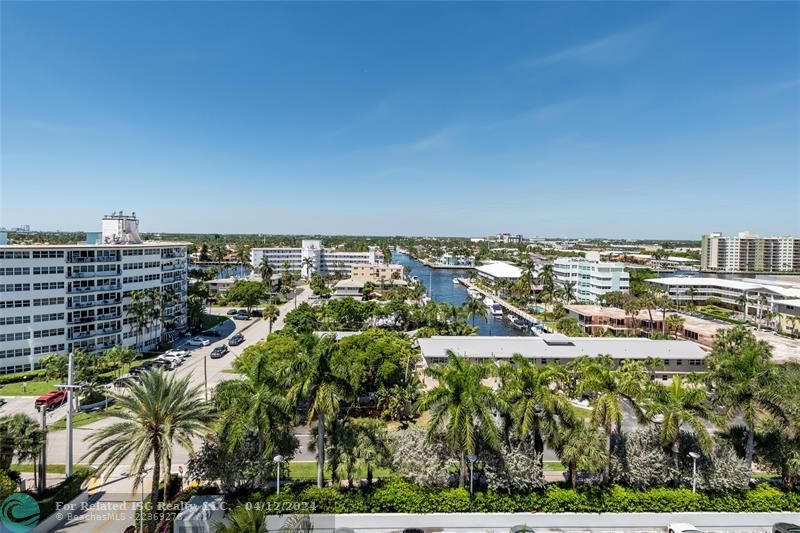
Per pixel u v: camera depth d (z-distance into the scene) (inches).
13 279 2812.5
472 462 1332.4
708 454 1422.2
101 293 3221.0
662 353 3031.5
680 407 1396.4
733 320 4972.9
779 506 1385.3
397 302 4628.4
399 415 2215.8
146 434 1156.5
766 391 1408.7
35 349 2896.2
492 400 1379.2
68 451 1483.8
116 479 1588.3
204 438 1208.2
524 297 6279.5
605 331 4224.9
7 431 1314.0
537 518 1334.9
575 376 2481.5
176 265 4065.0
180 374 2881.4
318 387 1389.0
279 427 1381.6
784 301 4800.7
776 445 1459.2
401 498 1338.6
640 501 1363.2
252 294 5073.8
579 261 6565.0
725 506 1375.5
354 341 2578.7
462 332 3855.8
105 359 2586.1
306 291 7352.4
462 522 1320.1
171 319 3932.1
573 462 1384.1
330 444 1391.5
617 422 1400.1
